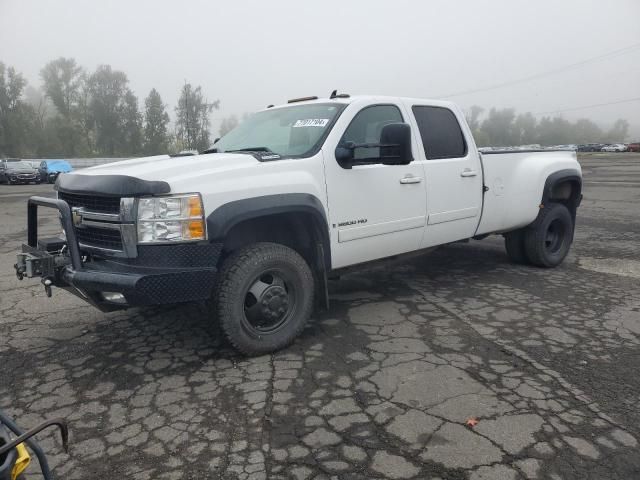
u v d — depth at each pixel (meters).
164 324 4.57
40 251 3.88
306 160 4.05
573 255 7.25
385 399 3.17
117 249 3.58
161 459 2.62
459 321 4.52
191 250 3.44
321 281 4.29
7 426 1.84
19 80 58.97
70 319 4.78
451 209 5.20
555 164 6.29
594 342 4.02
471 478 2.43
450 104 5.42
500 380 3.40
